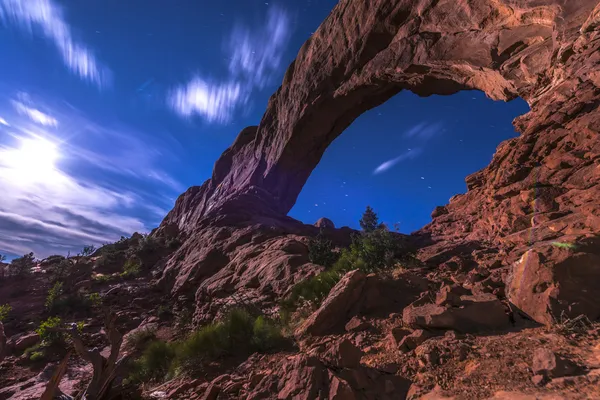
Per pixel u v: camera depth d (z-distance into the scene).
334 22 26.77
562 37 10.62
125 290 21.83
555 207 6.91
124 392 5.55
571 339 3.32
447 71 18.34
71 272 27.09
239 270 15.84
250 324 7.21
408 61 19.95
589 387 2.51
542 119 9.20
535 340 3.51
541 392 2.62
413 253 9.70
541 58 12.06
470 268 7.01
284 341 6.28
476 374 3.17
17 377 11.93
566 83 9.46
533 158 8.55
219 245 21.11
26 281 26.20
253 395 3.86
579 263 3.98
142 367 7.61
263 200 31.22
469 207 11.25
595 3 9.66
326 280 9.16
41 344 14.16
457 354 3.62
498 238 8.01
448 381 3.21
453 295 4.83
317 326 5.95
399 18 20.58
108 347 13.97
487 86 16.48
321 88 28.38
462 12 15.62
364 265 9.27
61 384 10.55
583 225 5.35
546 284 4.06
